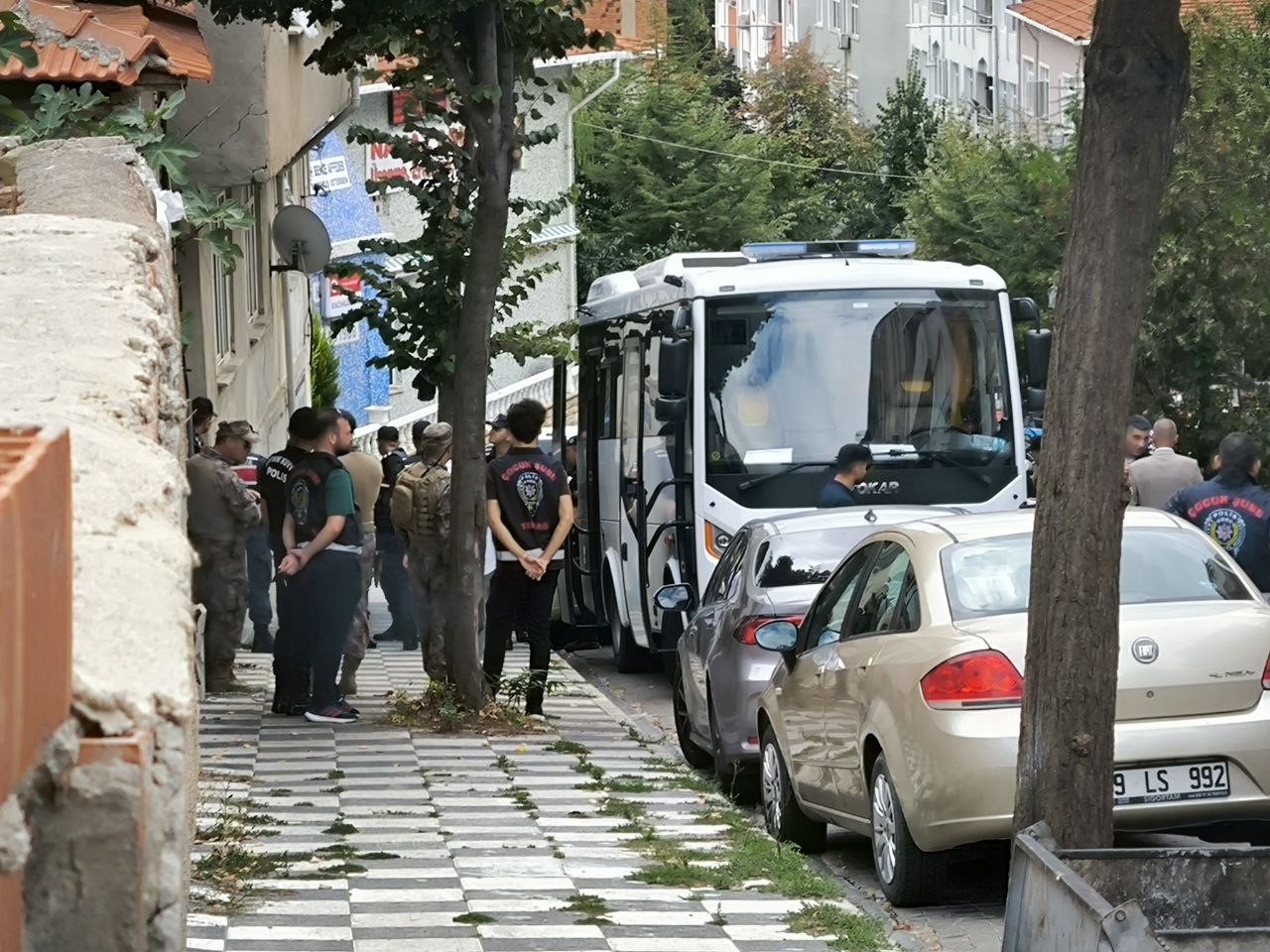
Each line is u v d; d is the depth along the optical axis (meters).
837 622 18.42
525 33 26.27
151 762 4.32
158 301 9.69
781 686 19.17
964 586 16.19
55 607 3.91
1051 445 11.74
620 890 15.23
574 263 101.25
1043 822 10.61
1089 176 11.57
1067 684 11.73
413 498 29.06
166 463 6.18
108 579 4.91
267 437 49.59
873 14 160.62
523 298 30.27
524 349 30.61
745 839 17.73
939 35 154.25
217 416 34.44
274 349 51.53
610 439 38.78
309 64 26.12
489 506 26.86
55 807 4.16
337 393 66.81
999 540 16.67
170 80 22.59
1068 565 11.70
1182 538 16.95
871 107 160.75
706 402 32.25
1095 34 11.57
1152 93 11.45
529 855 16.72
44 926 4.16
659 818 19.14
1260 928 8.88
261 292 49.06
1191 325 62.66
